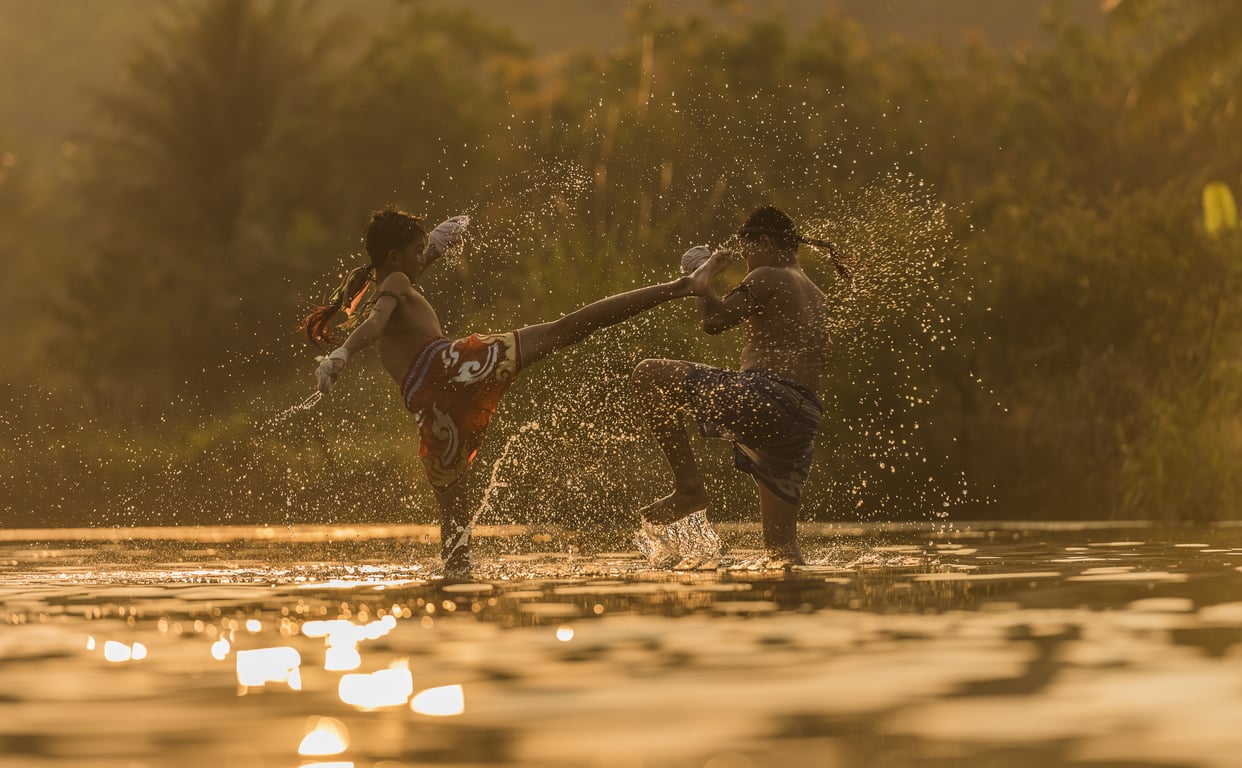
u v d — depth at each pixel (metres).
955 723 6.82
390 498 34.41
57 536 26.56
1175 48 48.09
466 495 16.45
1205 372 31.67
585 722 6.91
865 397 32.09
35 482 38.38
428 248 17.52
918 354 32.78
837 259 18.77
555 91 77.06
